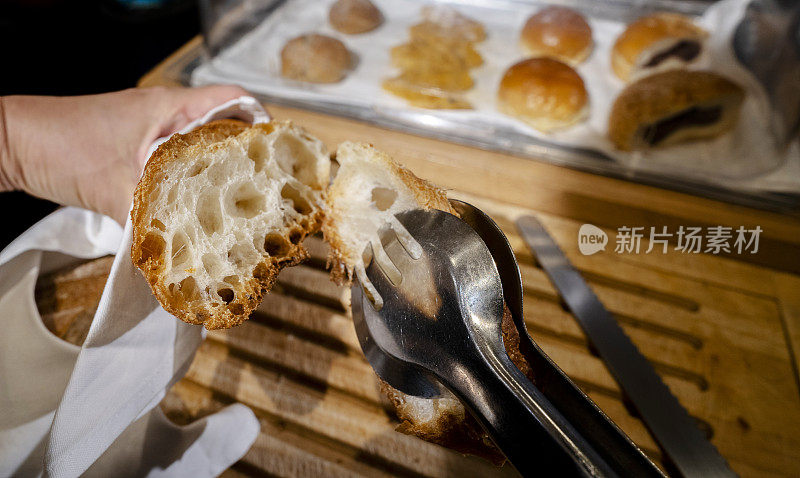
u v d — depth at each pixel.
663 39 0.55
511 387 0.26
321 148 0.33
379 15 0.62
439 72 0.57
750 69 0.55
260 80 0.57
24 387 0.35
